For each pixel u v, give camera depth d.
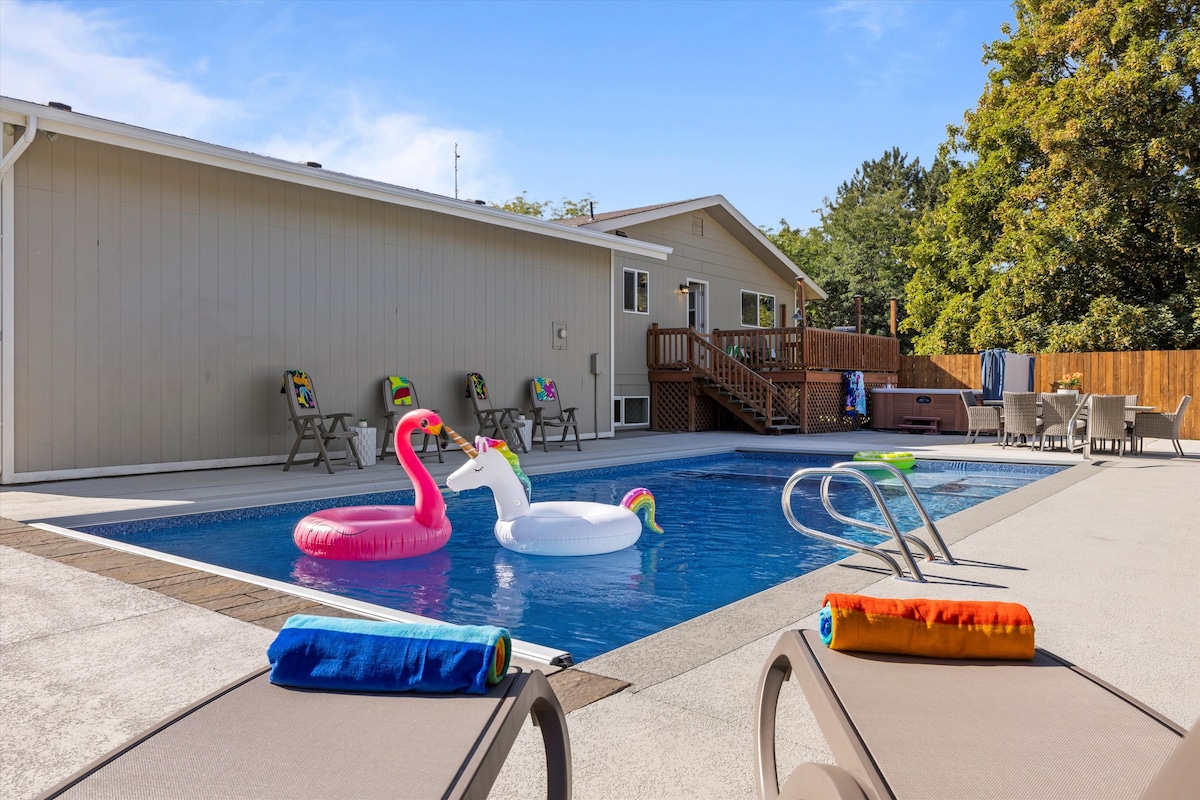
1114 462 10.46
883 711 1.51
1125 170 19.05
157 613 3.47
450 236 12.16
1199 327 19.42
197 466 9.23
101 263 8.42
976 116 23.56
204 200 9.27
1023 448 12.57
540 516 5.87
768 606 3.65
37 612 3.49
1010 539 5.32
